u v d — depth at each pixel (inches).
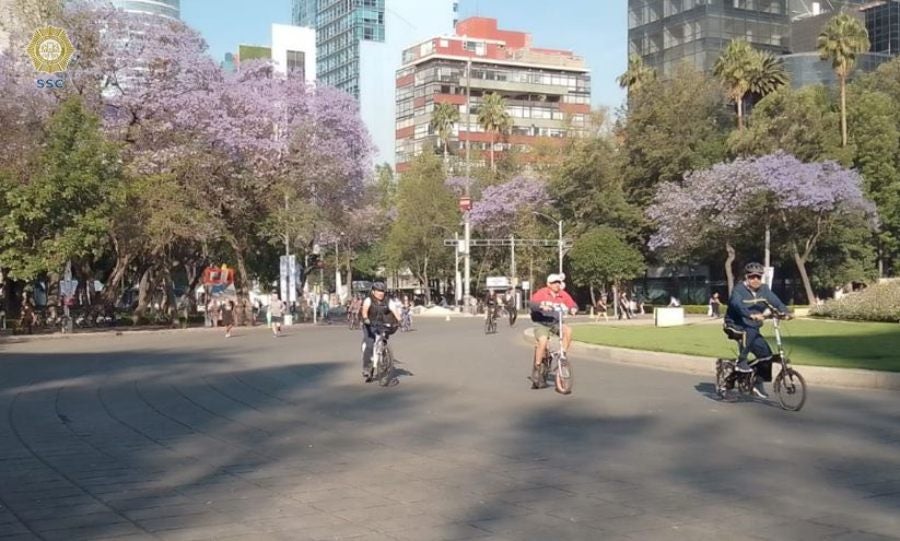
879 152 2396.7
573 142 2871.6
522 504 286.4
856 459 353.4
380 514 275.6
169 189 1620.3
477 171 3371.1
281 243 2326.5
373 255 3713.1
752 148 2326.5
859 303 1396.4
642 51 3804.1
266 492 307.7
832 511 273.4
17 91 1521.9
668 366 753.0
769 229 2235.5
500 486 313.3
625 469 339.3
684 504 283.7
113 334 1603.1
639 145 2679.6
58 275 1815.9
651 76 2950.3
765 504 282.8
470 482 320.5
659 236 2388.0
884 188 2388.0
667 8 3688.5
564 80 5349.4
